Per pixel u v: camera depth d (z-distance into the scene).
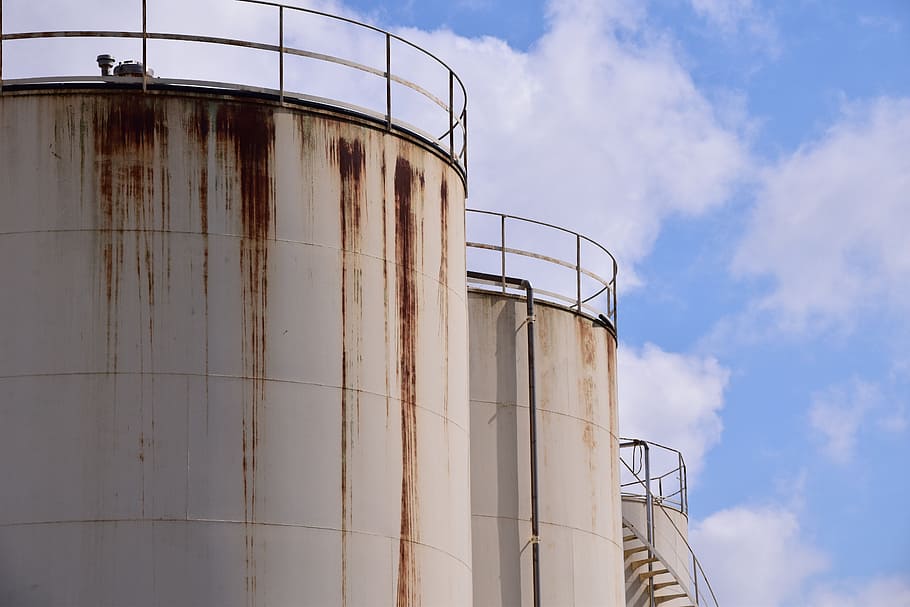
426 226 35.00
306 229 32.94
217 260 32.16
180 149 32.44
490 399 42.53
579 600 42.94
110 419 31.23
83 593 30.59
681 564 63.44
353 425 32.69
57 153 32.28
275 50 33.72
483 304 43.06
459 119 38.06
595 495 44.25
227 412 31.66
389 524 32.84
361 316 33.22
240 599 31.05
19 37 33.06
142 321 31.66
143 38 33.22
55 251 31.86
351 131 33.91
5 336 31.59
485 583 41.41
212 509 31.22
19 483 31.02
